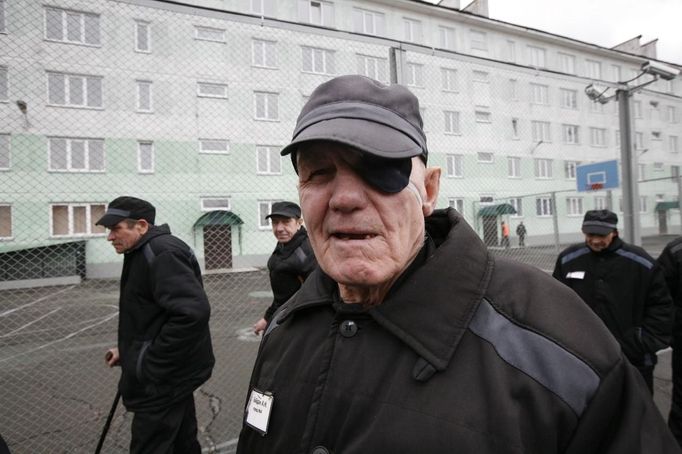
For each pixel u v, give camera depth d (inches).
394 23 834.8
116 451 100.7
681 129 203.5
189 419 84.2
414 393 25.8
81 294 378.6
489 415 24.0
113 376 157.9
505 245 319.9
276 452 31.3
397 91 28.5
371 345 29.1
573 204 763.4
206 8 89.8
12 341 223.1
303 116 28.6
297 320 36.9
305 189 28.5
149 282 75.4
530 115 706.8
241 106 441.1
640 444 23.8
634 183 139.6
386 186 25.9
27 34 106.7
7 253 326.0
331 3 780.0
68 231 387.9
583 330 26.7
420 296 28.6
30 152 221.8
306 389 31.3
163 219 401.7
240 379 145.7
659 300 91.7
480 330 27.2
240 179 467.2
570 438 24.2
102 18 115.1
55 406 127.8
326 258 28.0
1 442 68.3
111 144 400.5
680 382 99.3
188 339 73.6
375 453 24.9
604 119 802.8
